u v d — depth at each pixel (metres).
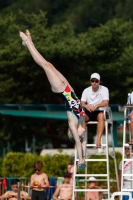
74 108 32.94
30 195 50.88
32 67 88.44
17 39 90.06
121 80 92.38
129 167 40.06
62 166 61.94
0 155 128.25
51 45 87.25
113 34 90.25
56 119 88.44
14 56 87.25
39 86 92.12
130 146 37.56
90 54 88.00
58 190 45.97
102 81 91.75
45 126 100.00
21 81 92.06
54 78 32.47
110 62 91.38
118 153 61.66
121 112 75.69
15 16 93.00
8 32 91.50
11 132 96.38
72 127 32.94
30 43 32.50
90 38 91.12
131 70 92.31
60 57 86.69
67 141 97.50
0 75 91.38
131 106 36.88
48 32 91.75
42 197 45.84
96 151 72.62
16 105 80.19
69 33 103.00
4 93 92.19
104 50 90.50
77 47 87.50
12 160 62.75
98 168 59.34
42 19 95.44
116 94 92.19
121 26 91.81
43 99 93.56
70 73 90.56
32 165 62.34
